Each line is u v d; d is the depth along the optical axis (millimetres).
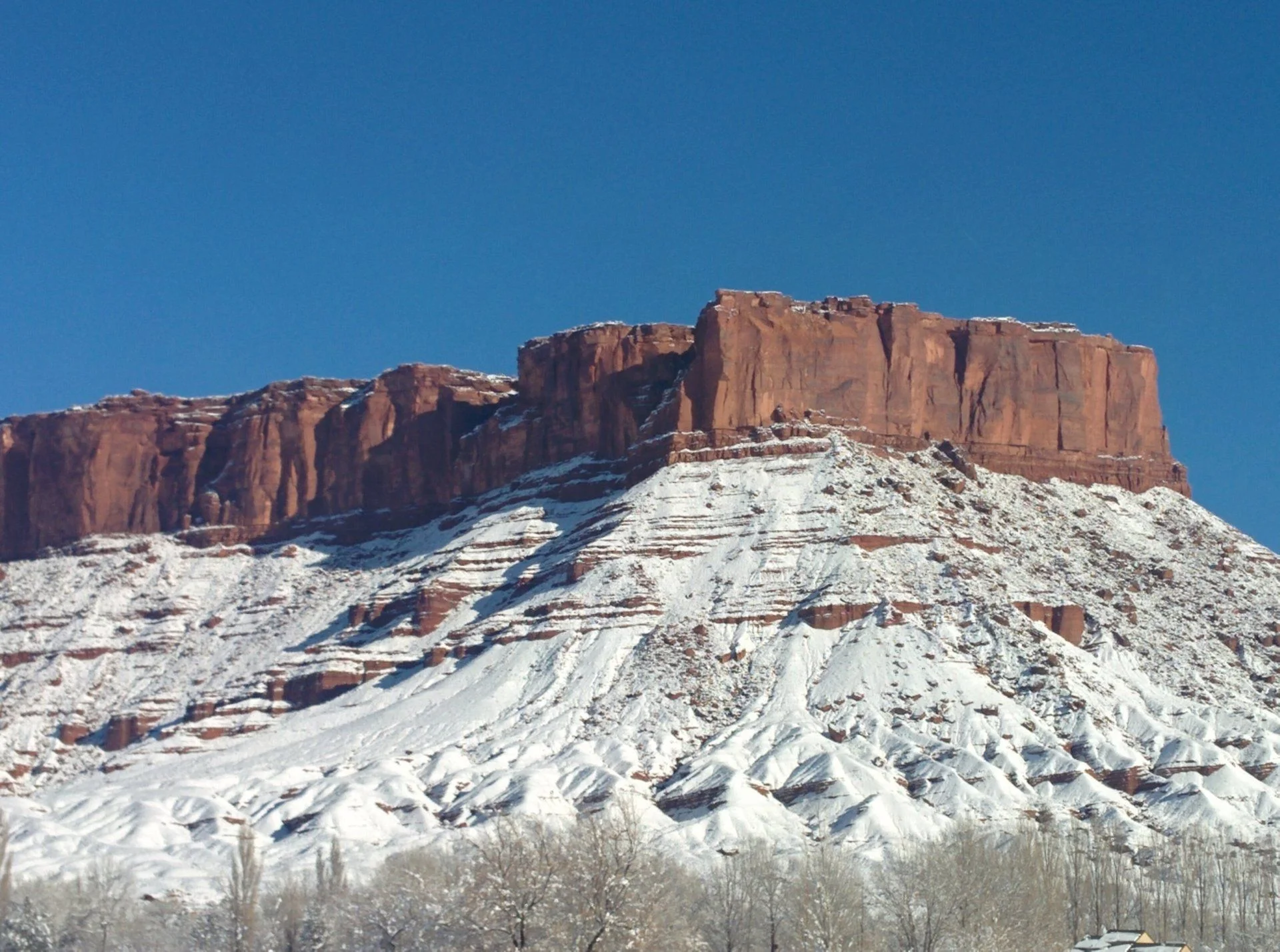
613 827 194250
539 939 180125
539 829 193500
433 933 192250
